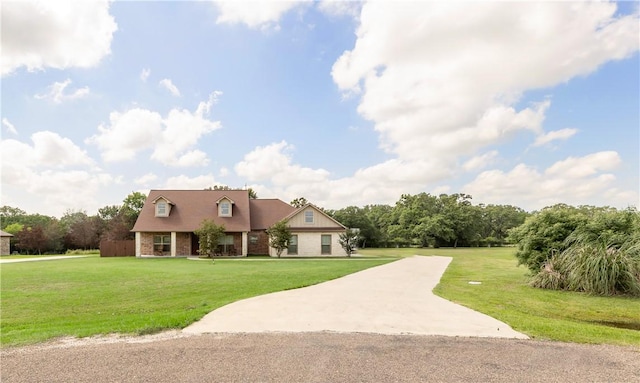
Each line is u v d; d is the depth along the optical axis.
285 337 5.94
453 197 66.38
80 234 50.00
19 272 17.67
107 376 4.26
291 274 16.02
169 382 4.09
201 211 34.44
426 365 4.66
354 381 4.13
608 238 12.44
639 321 8.05
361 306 8.63
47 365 4.62
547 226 13.93
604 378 4.25
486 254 35.41
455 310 8.27
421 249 50.31
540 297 10.70
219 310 8.09
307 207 33.88
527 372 4.43
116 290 11.72
